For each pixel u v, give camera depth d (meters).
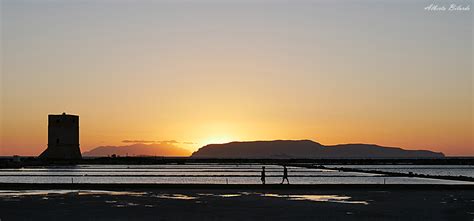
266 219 29.20
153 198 40.59
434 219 29.19
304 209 33.56
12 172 121.94
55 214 31.17
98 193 44.97
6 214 31.16
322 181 78.69
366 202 37.66
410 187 48.78
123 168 154.62
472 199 39.75
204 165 194.62
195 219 29.27
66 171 128.62
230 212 32.12
